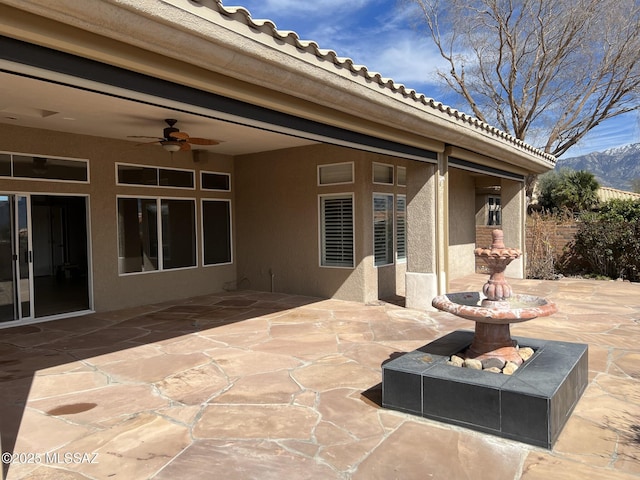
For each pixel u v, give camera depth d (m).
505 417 3.72
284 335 7.12
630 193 24.48
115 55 3.72
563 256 14.01
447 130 8.09
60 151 8.38
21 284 8.12
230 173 11.64
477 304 5.17
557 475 3.19
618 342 6.55
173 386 5.00
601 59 19.47
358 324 7.79
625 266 12.83
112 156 9.15
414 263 9.06
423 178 8.88
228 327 7.70
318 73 5.25
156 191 9.93
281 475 3.23
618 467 3.29
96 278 8.98
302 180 10.50
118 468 3.35
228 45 4.20
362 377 5.21
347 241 9.96
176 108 4.39
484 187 14.80
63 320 8.37
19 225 8.07
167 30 3.75
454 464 3.35
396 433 3.85
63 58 3.52
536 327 7.50
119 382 5.14
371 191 9.87
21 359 6.02
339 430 3.92
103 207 9.04
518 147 10.92
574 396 4.29
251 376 5.28
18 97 6.02
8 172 7.79
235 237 11.80
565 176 23.88
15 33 3.17
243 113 5.05
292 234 10.76
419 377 4.13
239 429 3.95
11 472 3.31
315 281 10.42
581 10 18.16
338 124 6.21
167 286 10.20
